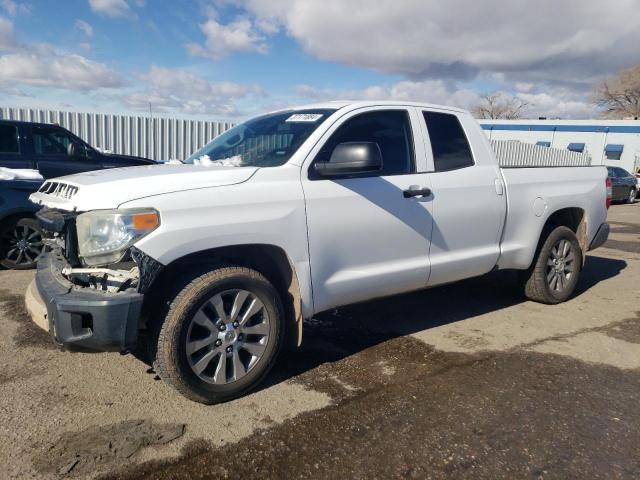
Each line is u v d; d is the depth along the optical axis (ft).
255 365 11.23
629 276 23.98
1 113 43.24
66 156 26.84
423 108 14.69
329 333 15.26
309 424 10.21
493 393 11.63
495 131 138.10
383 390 11.69
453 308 17.90
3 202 20.45
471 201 14.92
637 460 9.23
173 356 10.12
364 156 11.41
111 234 9.83
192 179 10.70
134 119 48.29
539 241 17.93
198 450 9.28
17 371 12.20
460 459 9.16
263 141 13.37
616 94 231.91
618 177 70.59
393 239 13.25
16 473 8.50
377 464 8.98
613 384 12.24
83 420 10.16
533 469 8.91
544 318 17.07
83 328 9.73
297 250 11.59
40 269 11.55
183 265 10.91
